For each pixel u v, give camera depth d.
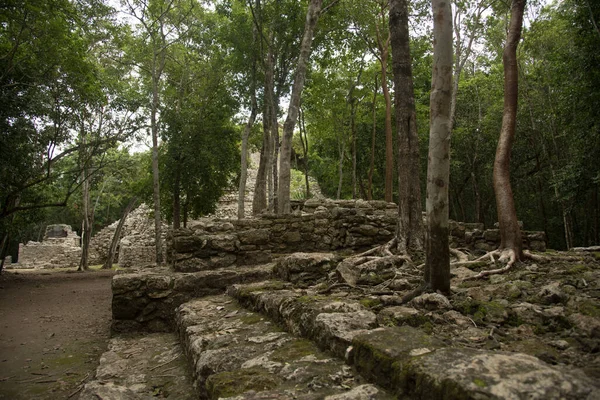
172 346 5.06
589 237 20.30
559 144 19.22
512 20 6.48
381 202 13.93
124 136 16.05
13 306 9.72
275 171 17.47
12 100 10.95
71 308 9.37
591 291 3.77
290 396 2.21
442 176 3.99
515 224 5.59
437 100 3.98
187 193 19.22
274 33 16.30
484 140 21.38
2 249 17.55
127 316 6.03
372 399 2.07
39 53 12.26
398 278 5.04
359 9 16.83
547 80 16.81
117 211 42.00
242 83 18.62
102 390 3.22
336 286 5.00
